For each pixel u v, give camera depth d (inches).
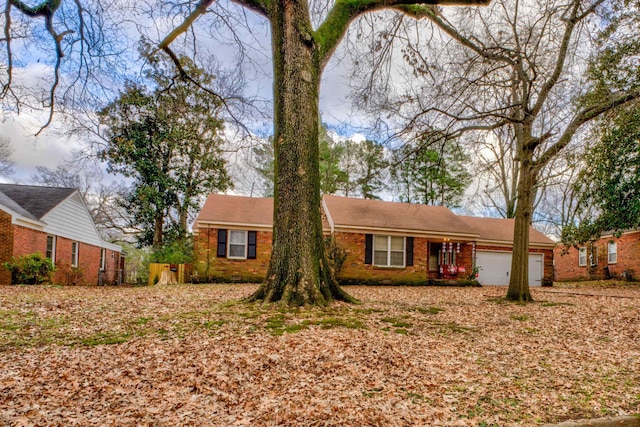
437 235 806.5
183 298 387.2
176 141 862.5
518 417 136.2
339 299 324.5
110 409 134.6
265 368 174.6
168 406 137.6
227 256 720.3
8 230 585.0
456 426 128.1
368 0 355.9
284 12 315.9
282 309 279.7
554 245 868.6
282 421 127.6
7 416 127.2
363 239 767.1
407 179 1139.3
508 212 1077.8
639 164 597.3
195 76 540.7
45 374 164.1
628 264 892.0
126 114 819.4
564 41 390.3
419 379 169.5
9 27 340.5
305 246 301.4
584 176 677.3
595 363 202.8
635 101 380.2
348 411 135.8
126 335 222.8
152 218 898.1
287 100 310.0
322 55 327.3
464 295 536.7
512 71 439.2
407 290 629.3
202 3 388.5
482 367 189.9
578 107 419.2
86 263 867.4
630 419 136.4
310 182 307.0
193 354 190.1
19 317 268.7
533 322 309.1
